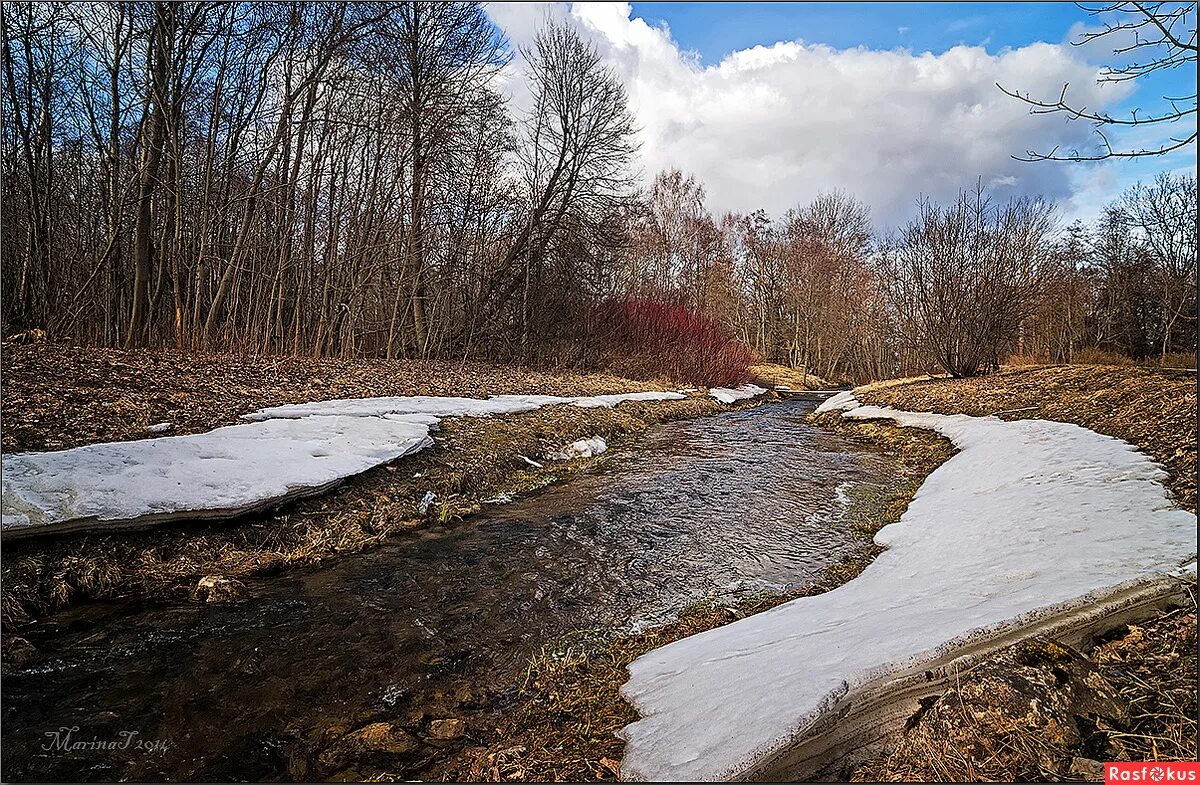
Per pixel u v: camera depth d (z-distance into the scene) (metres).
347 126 15.33
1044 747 2.34
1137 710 2.58
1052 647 2.88
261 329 15.56
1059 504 5.12
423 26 17.52
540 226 20.73
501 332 20.39
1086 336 21.30
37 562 4.45
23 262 12.41
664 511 6.95
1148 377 9.56
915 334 15.84
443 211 17.95
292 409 8.46
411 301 18.61
